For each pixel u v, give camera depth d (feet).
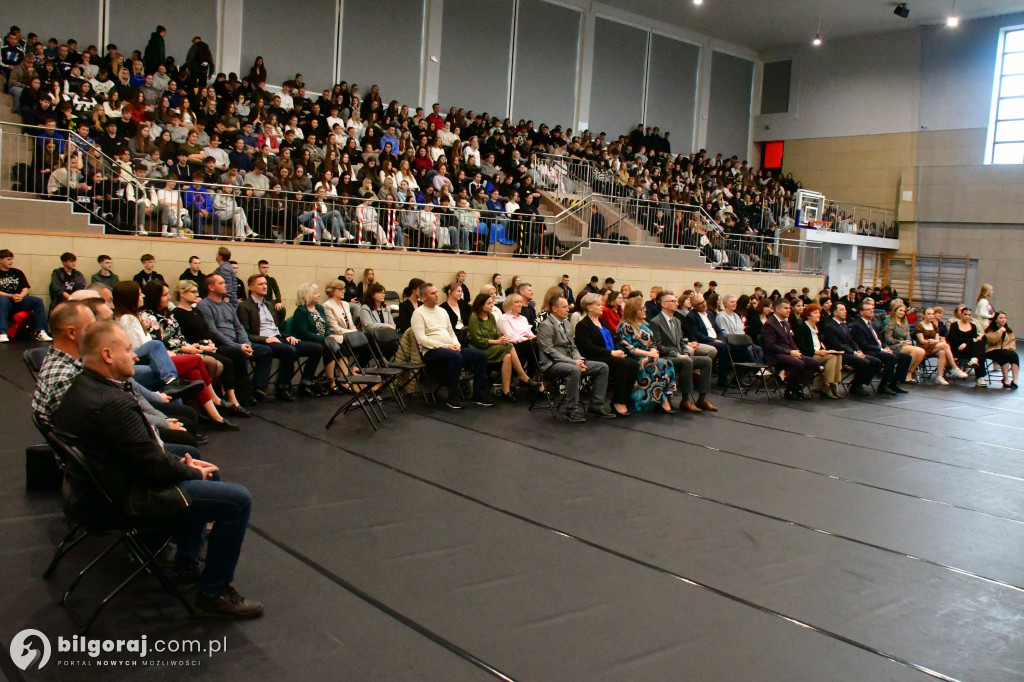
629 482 19.65
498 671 10.30
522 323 30.71
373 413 25.34
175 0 55.11
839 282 80.64
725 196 78.64
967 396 40.11
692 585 13.60
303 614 11.60
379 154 55.52
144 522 10.98
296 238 42.78
